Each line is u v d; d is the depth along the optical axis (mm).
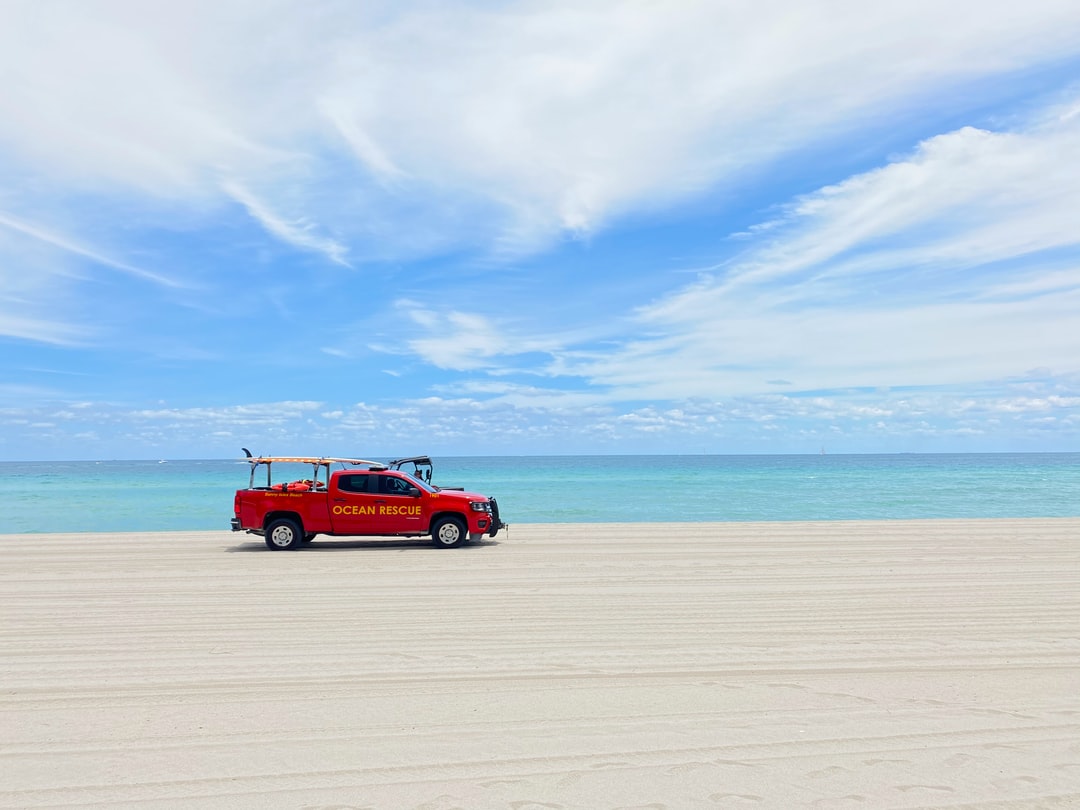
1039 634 7676
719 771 4082
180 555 15070
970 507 30938
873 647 7117
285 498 16203
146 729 4848
